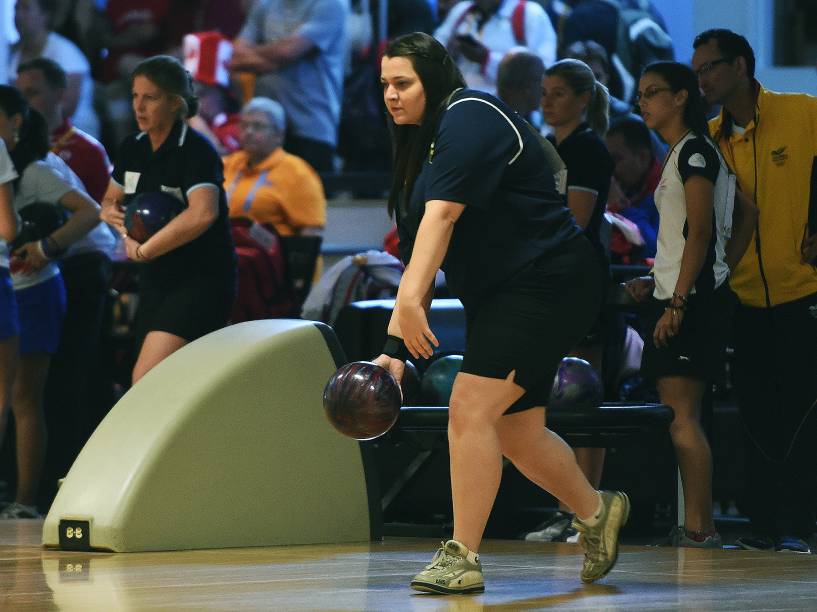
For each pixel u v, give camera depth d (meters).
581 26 28.72
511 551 16.41
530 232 12.25
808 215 18.97
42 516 23.42
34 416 23.16
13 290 21.78
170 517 16.12
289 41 30.08
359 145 31.92
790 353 19.08
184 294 19.20
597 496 13.04
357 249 29.86
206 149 19.42
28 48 31.02
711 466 17.64
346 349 21.03
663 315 17.50
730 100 19.14
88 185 25.17
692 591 12.48
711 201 17.41
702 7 31.19
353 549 16.48
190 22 31.62
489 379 12.13
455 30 29.03
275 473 16.89
